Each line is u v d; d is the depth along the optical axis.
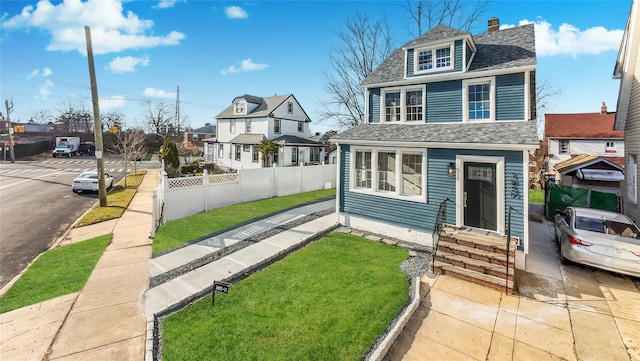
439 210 9.07
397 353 4.96
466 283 7.38
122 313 6.04
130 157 30.03
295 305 6.24
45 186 21.00
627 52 12.16
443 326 5.70
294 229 11.60
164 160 27.41
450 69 11.21
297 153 33.50
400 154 10.85
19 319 5.75
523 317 6.00
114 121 61.91
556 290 7.13
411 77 11.96
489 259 7.72
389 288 6.98
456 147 9.61
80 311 6.07
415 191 10.76
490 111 10.48
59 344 5.06
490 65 10.61
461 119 10.95
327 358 4.72
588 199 13.30
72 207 15.44
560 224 9.77
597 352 5.00
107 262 8.55
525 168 8.49
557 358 4.86
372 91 13.20
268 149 29.11
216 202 15.66
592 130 32.19
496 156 8.97
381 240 10.63
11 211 14.06
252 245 9.84
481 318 5.96
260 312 5.99
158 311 6.13
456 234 8.94
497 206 8.99
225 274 7.77
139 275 7.75
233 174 16.67
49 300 6.46
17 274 7.85
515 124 9.71
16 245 9.91
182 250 9.44
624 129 12.92
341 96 27.39
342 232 11.60
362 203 11.85
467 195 9.77
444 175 9.93
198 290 6.96
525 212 8.48
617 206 12.82
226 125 37.66
